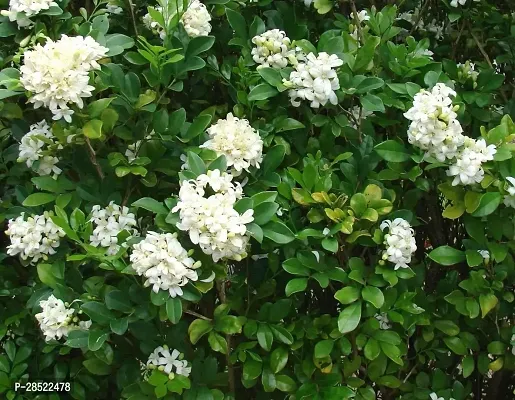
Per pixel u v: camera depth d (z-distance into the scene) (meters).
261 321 0.79
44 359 0.85
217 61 0.92
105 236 0.77
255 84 0.84
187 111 0.92
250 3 0.92
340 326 0.74
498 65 1.02
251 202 0.70
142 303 0.73
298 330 0.81
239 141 0.77
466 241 0.81
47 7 0.79
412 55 0.86
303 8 0.94
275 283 0.82
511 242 0.78
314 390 0.79
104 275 0.81
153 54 0.79
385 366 0.83
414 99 0.77
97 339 0.72
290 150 0.85
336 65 0.78
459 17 0.95
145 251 0.68
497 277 0.81
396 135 0.86
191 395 0.75
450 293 0.82
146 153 0.82
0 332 0.85
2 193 0.93
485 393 1.01
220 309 0.77
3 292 0.86
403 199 0.84
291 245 0.78
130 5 0.85
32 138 0.81
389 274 0.76
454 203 0.77
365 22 0.93
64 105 0.71
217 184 0.69
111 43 0.81
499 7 1.03
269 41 0.83
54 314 0.76
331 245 0.74
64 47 0.71
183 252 0.68
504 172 0.75
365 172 0.81
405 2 1.03
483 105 0.88
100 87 0.76
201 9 0.85
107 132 0.79
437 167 0.81
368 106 0.80
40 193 0.80
